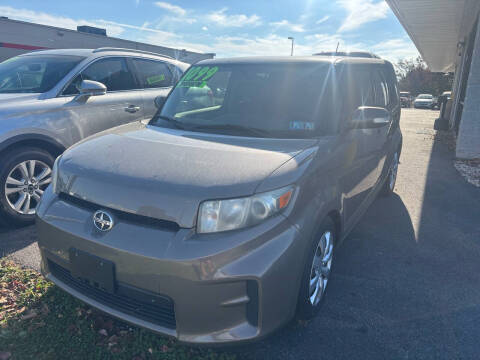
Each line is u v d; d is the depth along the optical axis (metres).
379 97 4.08
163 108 3.40
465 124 7.66
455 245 3.80
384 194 5.17
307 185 2.23
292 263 2.07
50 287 2.80
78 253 2.11
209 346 1.95
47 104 4.01
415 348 2.35
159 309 2.00
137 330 2.41
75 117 4.23
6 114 3.65
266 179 2.05
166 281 1.88
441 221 4.42
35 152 3.84
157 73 5.52
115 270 1.99
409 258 3.51
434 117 20.66
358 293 2.93
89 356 2.17
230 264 1.88
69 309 2.58
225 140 2.62
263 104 3.02
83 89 4.18
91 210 2.17
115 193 2.08
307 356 2.27
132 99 4.96
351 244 3.79
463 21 12.16
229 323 1.96
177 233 1.92
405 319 2.63
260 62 3.38
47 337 2.30
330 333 2.47
